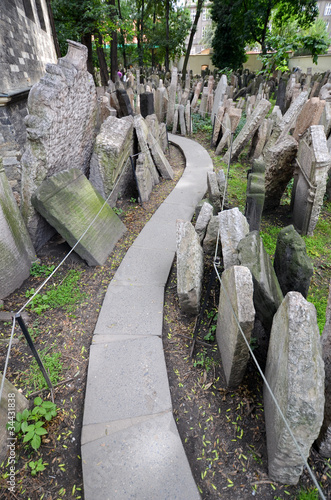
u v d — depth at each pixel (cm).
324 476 228
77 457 244
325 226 593
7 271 393
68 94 463
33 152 418
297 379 182
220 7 2670
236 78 2175
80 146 575
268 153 584
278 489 221
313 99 540
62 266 462
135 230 566
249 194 457
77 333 352
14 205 409
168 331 356
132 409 268
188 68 4025
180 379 302
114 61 2147
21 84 789
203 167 870
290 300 200
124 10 3219
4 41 701
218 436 254
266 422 243
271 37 1622
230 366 271
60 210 434
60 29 1719
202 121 1338
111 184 578
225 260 342
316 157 478
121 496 213
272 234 572
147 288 414
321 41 1520
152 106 953
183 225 360
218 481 226
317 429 184
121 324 357
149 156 726
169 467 228
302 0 2020
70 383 299
